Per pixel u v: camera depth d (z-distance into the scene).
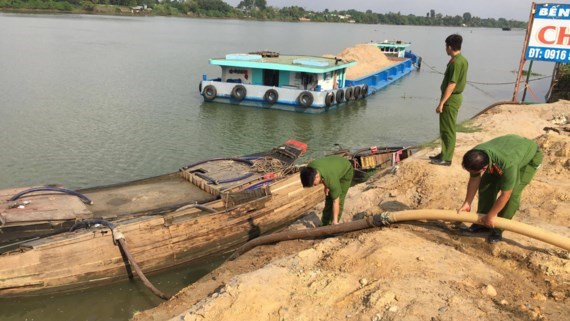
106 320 7.44
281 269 5.51
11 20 69.25
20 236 7.86
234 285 5.20
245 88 23.91
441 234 6.04
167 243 8.55
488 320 4.23
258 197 9.95
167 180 10.97
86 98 22.61
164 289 8.32
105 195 9.92
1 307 7.43
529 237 5.51
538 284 4.93
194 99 24.53
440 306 4.45
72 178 13.36
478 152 5.01
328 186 6.29
